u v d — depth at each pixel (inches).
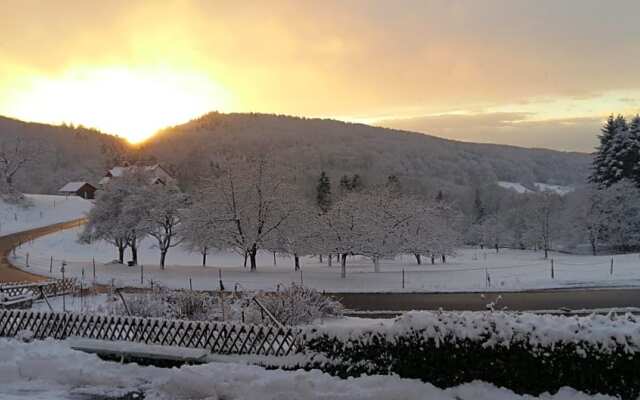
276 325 457.1
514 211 3599.9
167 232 1621.6
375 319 730.8
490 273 1328.7
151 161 6318.9
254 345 444.1
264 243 1508.4
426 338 374.6
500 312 388.2
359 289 1135.6
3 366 433.1
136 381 416.2
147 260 2332.7
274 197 1486.2
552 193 3228.3
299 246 1515.7
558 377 342.6
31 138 6274.6
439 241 1860.2
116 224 1685.5
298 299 614.9
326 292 1101.7
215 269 1544.0
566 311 770.2
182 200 1640.0
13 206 3348.9
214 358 438.3
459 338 366.0
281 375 384.5
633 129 2655.0
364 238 1344.7
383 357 387.5
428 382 368.8
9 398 371.9
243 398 365.1
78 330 516.4
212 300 642.2
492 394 347.9
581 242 2650.1
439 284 1163.9
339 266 1766.7
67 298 943.7
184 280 1300.4
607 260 1579.7
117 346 473.1
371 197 1708.9
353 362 396.8
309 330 420.5
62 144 6914.4
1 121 6702.8
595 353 336.2
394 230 1470.2
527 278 1208.8
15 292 925.2
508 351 354.3
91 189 4704.7
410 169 6092.5
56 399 374.6
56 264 1697.8
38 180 5398.6
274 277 1321.4
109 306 636.1
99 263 1787.6
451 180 6077.8
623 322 351.9
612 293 995.3
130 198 1652.3
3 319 554.9
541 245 2950.3
